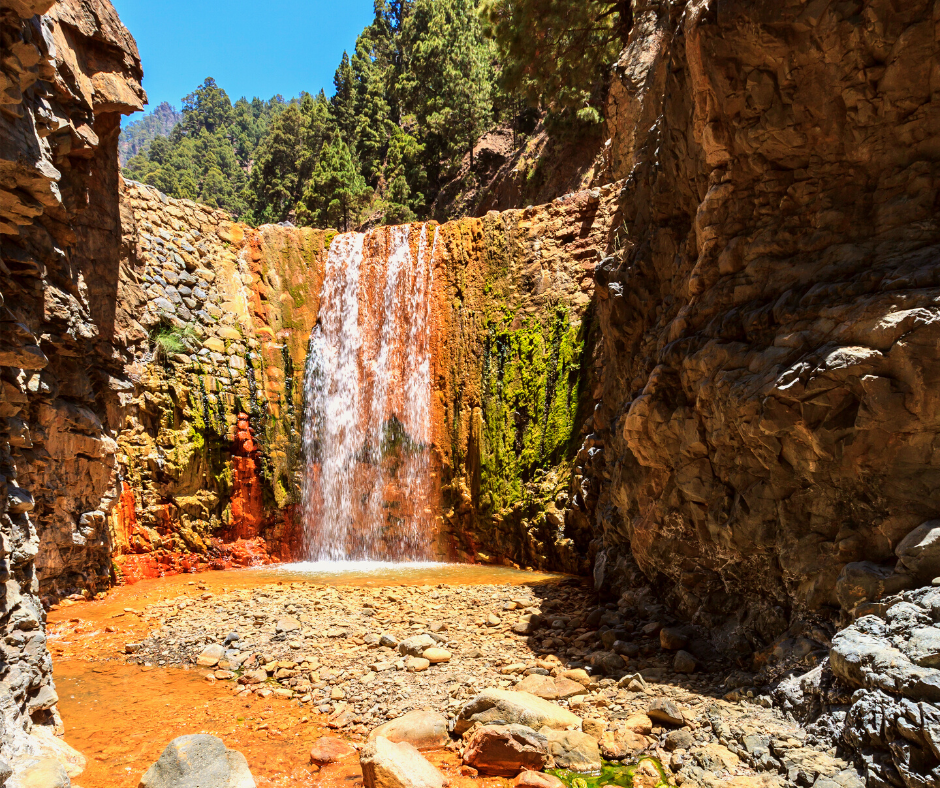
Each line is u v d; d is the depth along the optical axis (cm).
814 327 565
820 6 572
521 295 1575
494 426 1497
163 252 1495
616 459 1009
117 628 898
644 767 476
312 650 786
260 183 6562
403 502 1585
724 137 677
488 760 504
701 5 654
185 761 454
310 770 508
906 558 480
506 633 828
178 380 1391
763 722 511
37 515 952
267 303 1673
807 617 564
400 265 1711
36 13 533
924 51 530
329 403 1670
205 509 1399
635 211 1041
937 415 477
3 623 507
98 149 1012
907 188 551
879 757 404
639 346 972
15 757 433
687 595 744
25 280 833
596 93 2762
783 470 588
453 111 4366
